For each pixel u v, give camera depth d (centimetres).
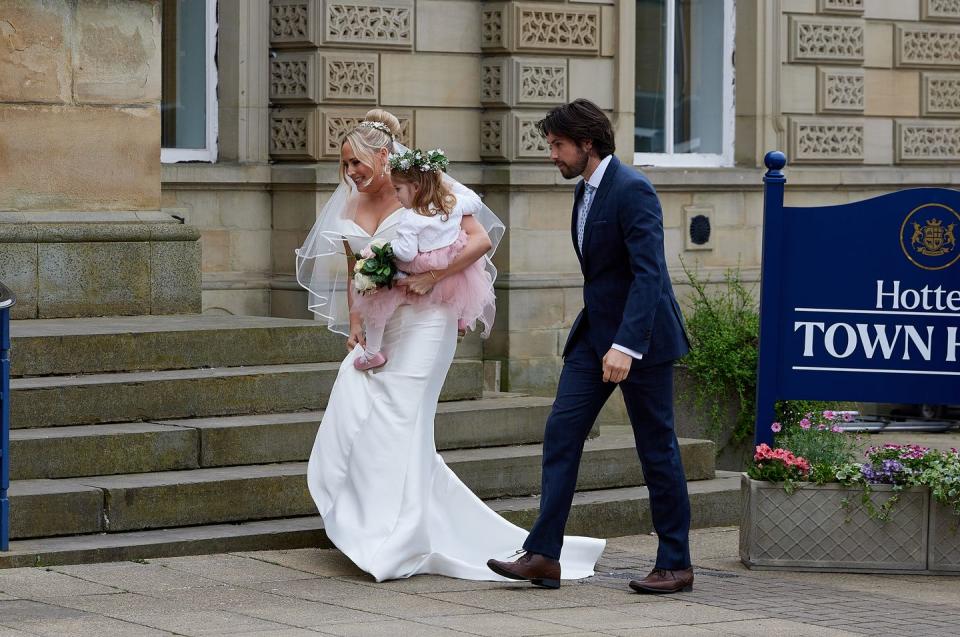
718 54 2083
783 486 1089
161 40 1678
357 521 1023
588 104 977
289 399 1262
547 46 1834
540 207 1831
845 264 1123
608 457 1291
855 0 2108
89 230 1438
